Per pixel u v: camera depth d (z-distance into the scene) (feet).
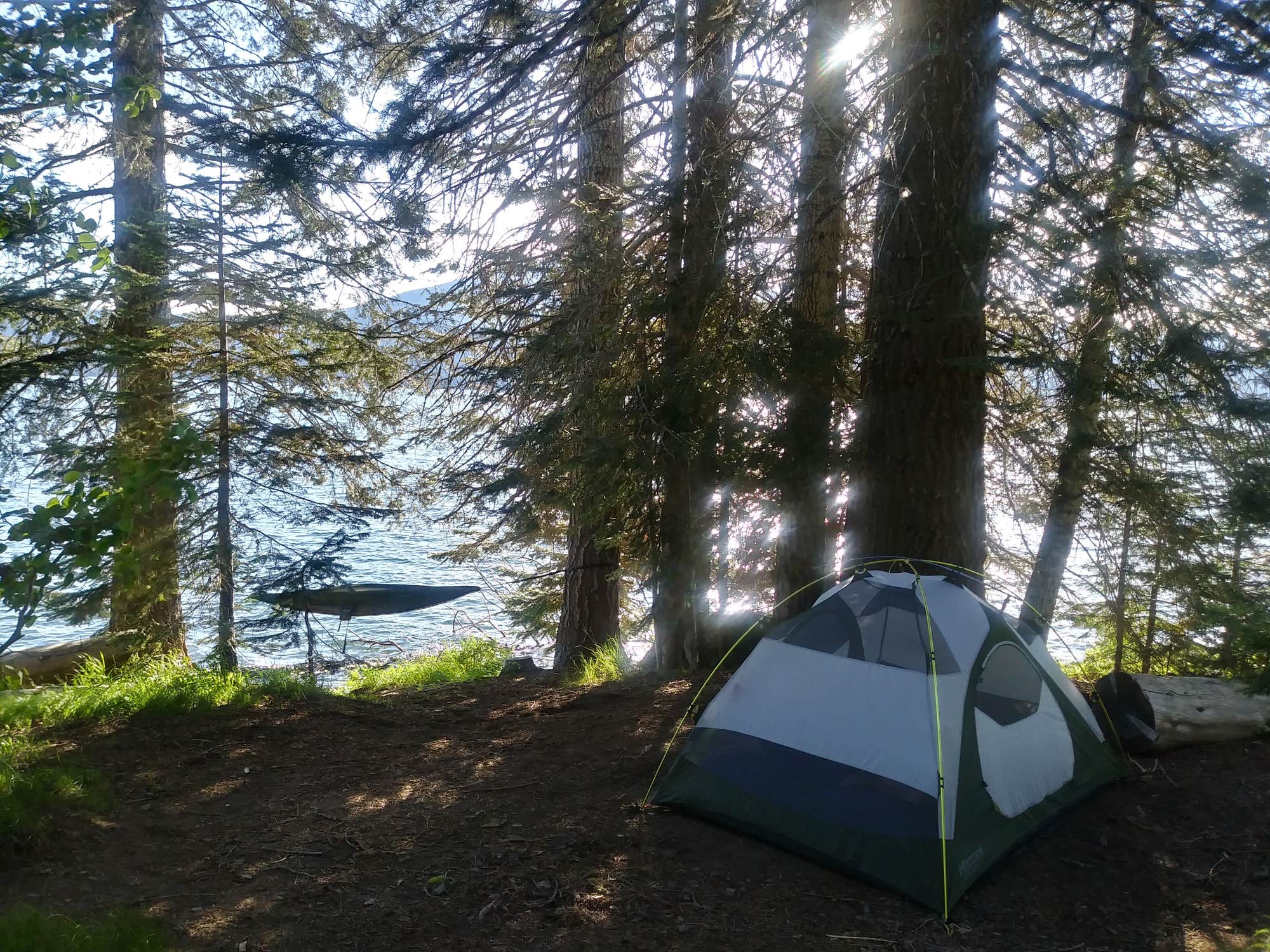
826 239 27.32
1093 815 17.65
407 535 100.37
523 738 22.80
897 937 13.83
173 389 33.63
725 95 26.89
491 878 15.25
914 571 18.84
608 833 16.96
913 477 21.57
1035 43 23.11
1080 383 21.85
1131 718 20.26
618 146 35.22
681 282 27.43
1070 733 18.40
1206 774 19.08
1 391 31.22
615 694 26.53
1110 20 20.72
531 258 32.01
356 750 22.03
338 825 17.34
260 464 33.58
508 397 34.55
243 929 13.46
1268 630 20.67
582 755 21.15
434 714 25.72
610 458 25.35
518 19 24.27
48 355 31.48
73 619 29.96
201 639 35.22
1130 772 19.25
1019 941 13.84
